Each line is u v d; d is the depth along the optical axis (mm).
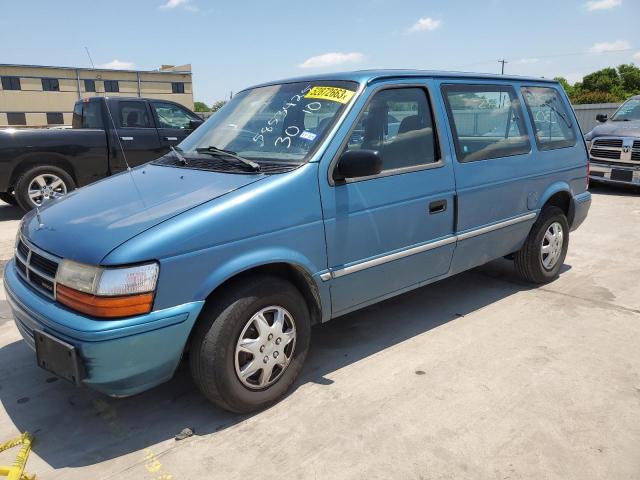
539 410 3057
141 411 3113
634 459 2650
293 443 2797
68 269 2592
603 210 8680
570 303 4672
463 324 4246
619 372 3480
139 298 2500
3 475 2527
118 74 59125
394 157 3549
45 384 3422
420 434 2854
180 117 9930
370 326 4227
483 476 2545
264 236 2877
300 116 3459
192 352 2826
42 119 57000
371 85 3467
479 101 4184
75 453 2752
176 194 2969
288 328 3119
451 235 3939
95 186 3484
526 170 4523
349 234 3266
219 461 2670
